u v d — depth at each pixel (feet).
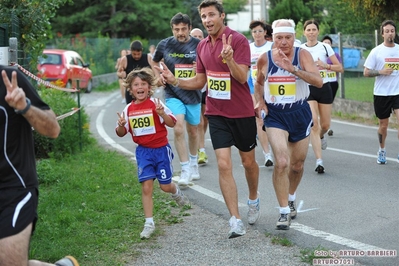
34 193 26.99
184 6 335.67
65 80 162.71
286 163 42.39
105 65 238.68
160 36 332.19
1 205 26.40
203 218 47.60
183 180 57.57
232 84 42.42
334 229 43.73
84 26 300.81
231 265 37.01
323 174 62.59
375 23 122.21
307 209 49.39
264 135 66.64
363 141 82.94
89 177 60.39
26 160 26.86
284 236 42.29
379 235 42.04
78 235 42.55
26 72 54.95
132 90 45.14
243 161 44.19
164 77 44.19
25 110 25.68
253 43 68.03
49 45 226.58
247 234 43.16
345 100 113.39
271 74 43.34
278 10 244.42
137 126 45.01
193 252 39.58
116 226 45.03
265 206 50.78
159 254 39.34
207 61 42.93
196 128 60.70
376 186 56.65
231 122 42.70
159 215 47.96
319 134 63.52
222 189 41.86
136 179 59.82
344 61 116.16
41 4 67.00
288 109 43.45
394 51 65.36
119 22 299.17
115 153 75.61
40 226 43.86
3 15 62.23
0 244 26.00
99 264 37.35
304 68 42.93
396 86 65.31
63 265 28.99
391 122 99.76
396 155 72.02
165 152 45.47
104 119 115.65
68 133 73.67
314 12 257.96
